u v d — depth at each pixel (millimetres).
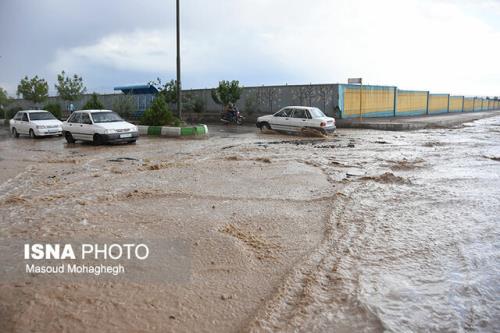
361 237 6035
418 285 4543
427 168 11750
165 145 17641
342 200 8055
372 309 4047
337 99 29828
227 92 32156
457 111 56344
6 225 6609
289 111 22188
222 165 12320
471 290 4418
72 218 6910
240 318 3891
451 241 5844
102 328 3662
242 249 5547
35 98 37625
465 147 16734
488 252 5449
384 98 36000
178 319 3840
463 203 7836
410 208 7523
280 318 3914
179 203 7922
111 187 9375
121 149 16484
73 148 17125
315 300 4230
